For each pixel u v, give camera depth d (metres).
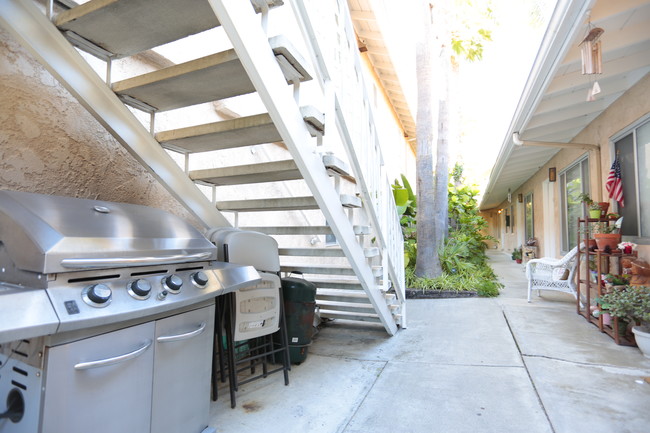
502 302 5.07
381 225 3.11
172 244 1.63
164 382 1.52
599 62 2.95
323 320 4.14
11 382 1.23
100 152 2.28
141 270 1.46
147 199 2.62
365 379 2.59
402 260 3.93
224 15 1.45
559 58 3.29
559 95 4.43
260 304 2.45
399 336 3.61
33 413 1.14
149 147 2.30
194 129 2.16
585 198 4.42
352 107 2.48
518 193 12.29
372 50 8.30
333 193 2.34
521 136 5.58
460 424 1.98
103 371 1.27
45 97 1.97
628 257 3.57
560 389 2.36
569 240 6.46
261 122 1.96
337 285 3.47
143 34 1.81
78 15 1.64
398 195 7.09
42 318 1.06
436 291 5.56
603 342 3.29
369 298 3.07
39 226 1.25
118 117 2.12
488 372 2.67
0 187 1.77
